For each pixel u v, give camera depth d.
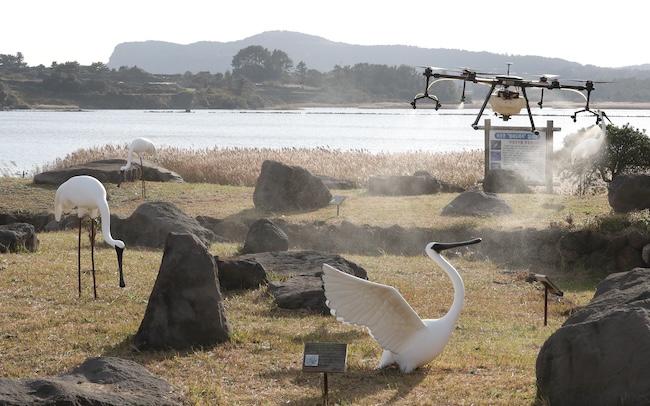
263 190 24.14
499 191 26.31
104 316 11.93
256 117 170.75
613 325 7.40
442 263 9.70
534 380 8.98
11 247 16.91
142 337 10.41
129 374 7.54
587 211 21.86
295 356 10.21
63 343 10.53
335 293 9.05
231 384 9.05
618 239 18.33
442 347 9.47
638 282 9.09
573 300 15.01
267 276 14.70
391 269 17.42
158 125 123.94
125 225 19.69
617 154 27.11
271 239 17.97
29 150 64.50
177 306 10.51
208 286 10.70
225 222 22.25
